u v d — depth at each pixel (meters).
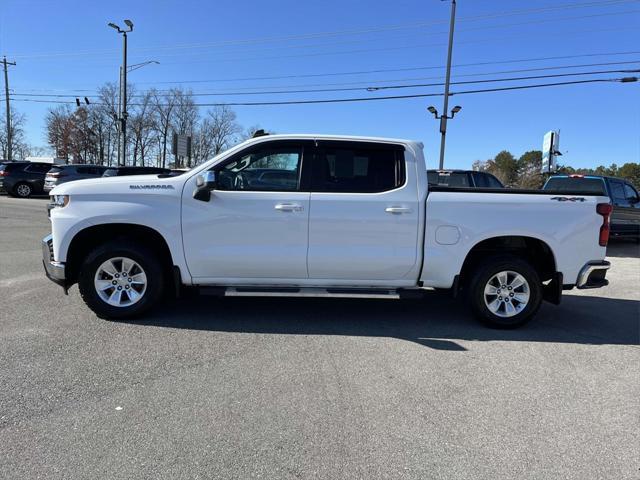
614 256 11.98
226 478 2.70
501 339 5.21
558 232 5.43
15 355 4.31
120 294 5.36
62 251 5.18
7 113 53.47
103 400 3.53
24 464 2.76
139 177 5.40
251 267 5.28
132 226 5.30
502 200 5.36
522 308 5.53
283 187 5.30
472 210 5.34
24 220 14.70
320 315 5.88
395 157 5.41
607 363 4.57
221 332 5.11
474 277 5.49
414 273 5.40
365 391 3.81
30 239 11.02
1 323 5.18
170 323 5.34
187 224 5.20
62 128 73.88
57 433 3.08
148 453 2.90
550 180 13.48
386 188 5.35
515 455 3.00
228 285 5.40
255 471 2.76
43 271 7.70
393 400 3.68
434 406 3.60
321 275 5.36
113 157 71.31
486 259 5.55
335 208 5.23
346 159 5.37
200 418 3.31
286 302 6.42
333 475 2.75
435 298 6.95
